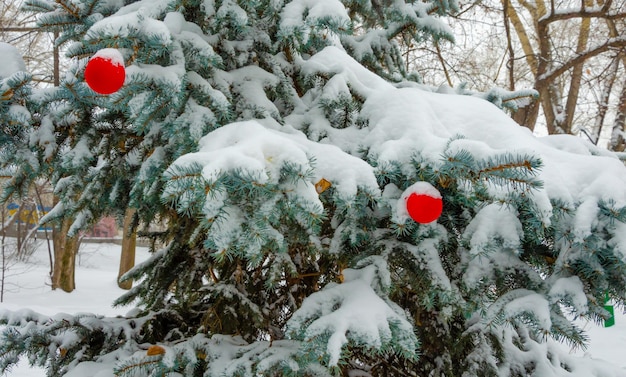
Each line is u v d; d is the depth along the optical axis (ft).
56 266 41.70
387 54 10.28
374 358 8.17
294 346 6.48
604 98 34.99
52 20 6.63
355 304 5.24
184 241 7.80
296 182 4.64
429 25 9.30
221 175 4.17
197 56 5.99
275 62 7.27
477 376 7.25
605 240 5.26
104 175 7.54
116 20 5.17
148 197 6.84
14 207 53.26
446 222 6.15
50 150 6.50
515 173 4.76
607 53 35.12
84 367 6.85
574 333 5.38
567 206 5.14
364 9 10.10
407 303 7.61
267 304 8.25
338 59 7.45
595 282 5.47
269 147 4.63
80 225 8.48
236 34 7.12
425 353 7.46
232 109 6.61
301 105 7.18
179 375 6.38
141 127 5.73
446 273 6.31
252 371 6.05
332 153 5.30
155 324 8.00
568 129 35.37
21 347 6.86
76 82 5.94
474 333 7.45
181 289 8.05
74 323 7.36
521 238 5.39
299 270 8.14
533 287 5.63
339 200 4.98
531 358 7.73
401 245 5.98
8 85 5.77
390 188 5.57
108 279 50.88
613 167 5.51
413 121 5.87
